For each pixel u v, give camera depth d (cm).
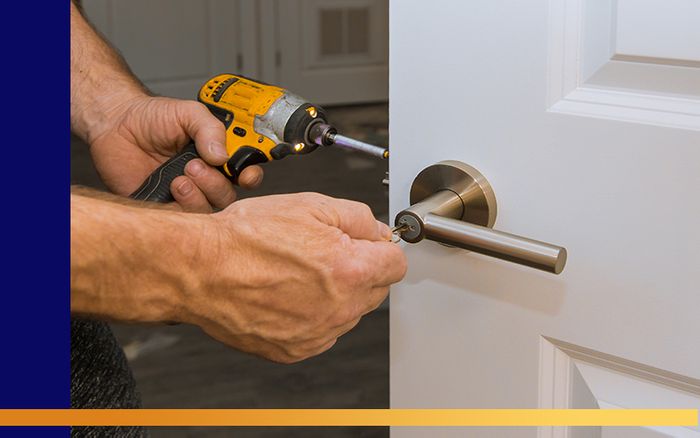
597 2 62
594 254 65
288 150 101
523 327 70
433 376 77
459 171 69
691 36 58
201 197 102
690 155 60
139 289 62
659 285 63
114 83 106
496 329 72
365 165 381
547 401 71
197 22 439
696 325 62
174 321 67
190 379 224
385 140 411
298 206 68
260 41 456
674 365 64
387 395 216
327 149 405
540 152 66
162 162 106
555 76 64
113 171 105
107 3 420
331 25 465
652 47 60
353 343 242
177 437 202
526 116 66
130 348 239
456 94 69
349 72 473
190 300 64
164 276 62
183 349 239
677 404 66
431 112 70
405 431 80
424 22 69
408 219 67
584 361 69
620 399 68
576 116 63
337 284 66
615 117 62
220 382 222
